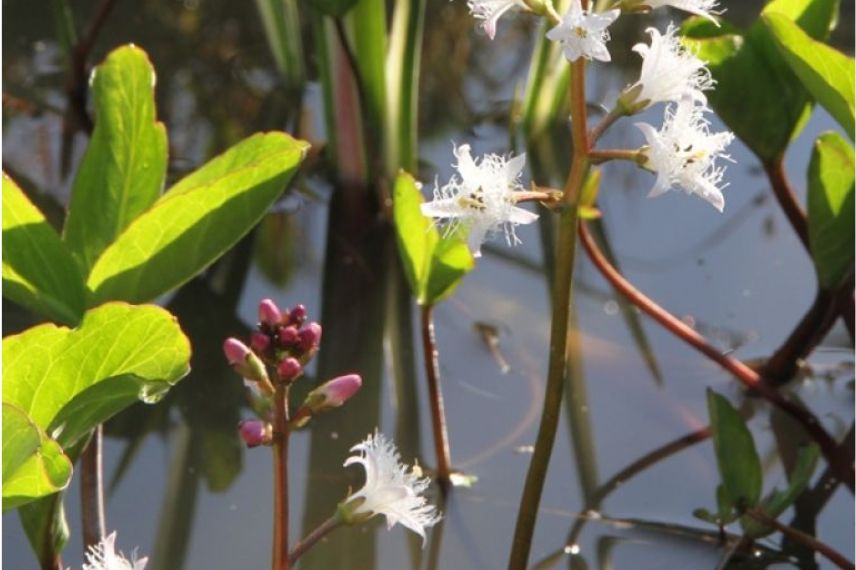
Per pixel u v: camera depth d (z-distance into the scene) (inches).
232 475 29.2
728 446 28.0
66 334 24.7
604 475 29.2
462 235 25.1
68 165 38.1
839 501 29.0
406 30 35.0
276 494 24.1
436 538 28.2
